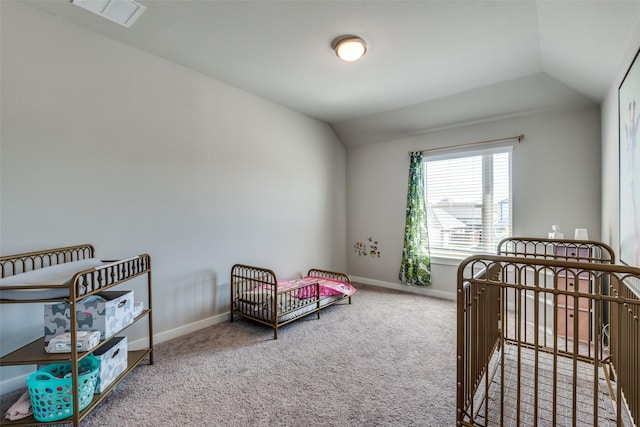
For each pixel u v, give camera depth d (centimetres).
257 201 335
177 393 183
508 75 280
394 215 422
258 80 296
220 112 298
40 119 194
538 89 290
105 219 223
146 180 245
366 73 279
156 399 177
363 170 454
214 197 294
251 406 171
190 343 251
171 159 261
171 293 261
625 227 190
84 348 151
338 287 344
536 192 316
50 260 192
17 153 186
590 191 290
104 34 220
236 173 313
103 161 222
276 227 358
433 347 244
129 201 236
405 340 257
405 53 244
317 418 162
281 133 363
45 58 196
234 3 186
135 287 239
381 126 408
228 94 305
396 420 160
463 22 204
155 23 207
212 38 225
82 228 212
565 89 280
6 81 183
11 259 175
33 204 192
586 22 174
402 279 402
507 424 156
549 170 309
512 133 329
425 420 160
